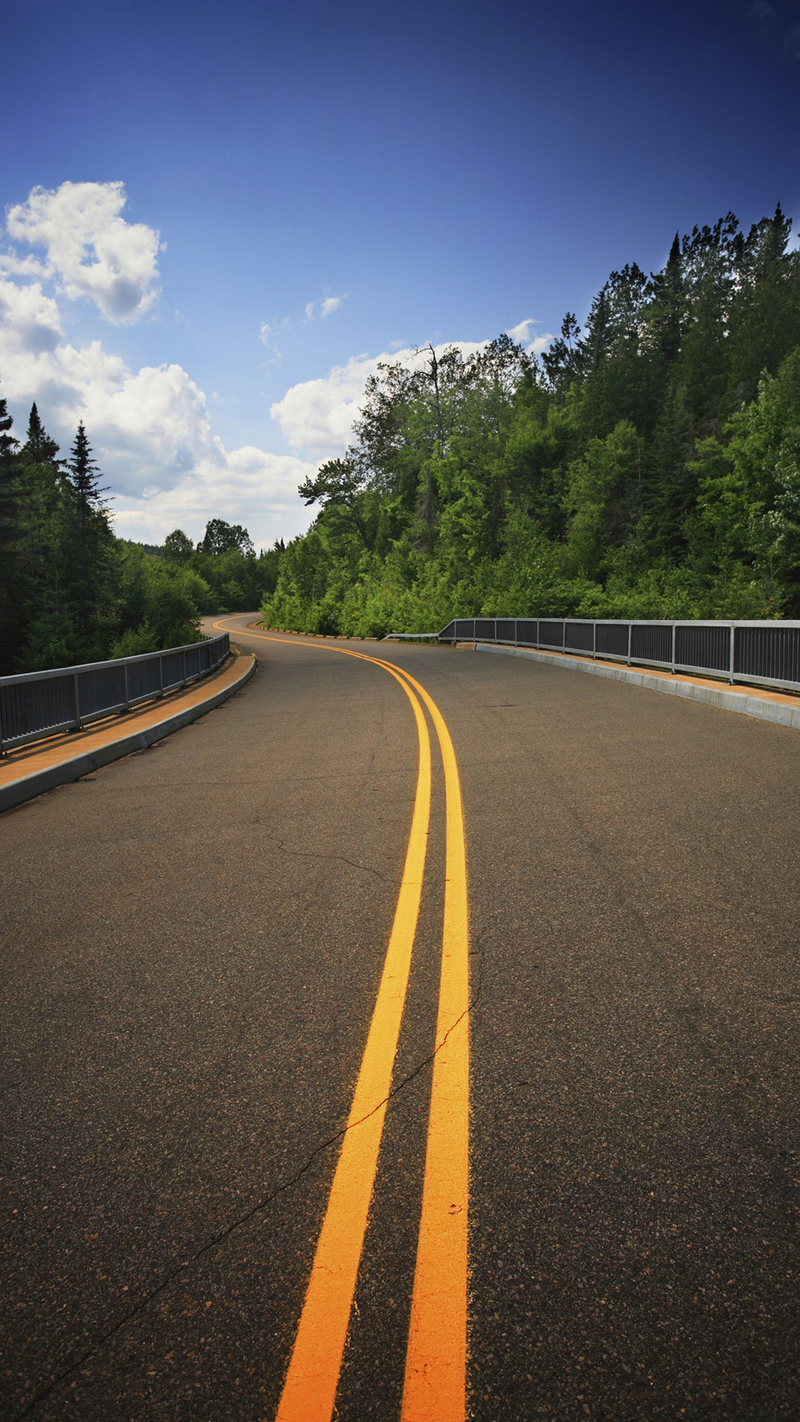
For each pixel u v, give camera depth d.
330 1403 1.59
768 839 5.11
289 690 19.20
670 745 8.52
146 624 50.75
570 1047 2.87
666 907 4.12
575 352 116.50
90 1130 2.54
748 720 9.91
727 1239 1.96
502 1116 2.49
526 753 8.59
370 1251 1.97
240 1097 2.67
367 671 23.03
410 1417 1.55
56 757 9.19
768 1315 1.75
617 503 71.62
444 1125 2.46
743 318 94.12
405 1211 2.10
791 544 42.34
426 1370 1.65
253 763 9.19
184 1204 2.18
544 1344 1.70
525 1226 2.03
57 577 49.19
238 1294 1.87
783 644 10.77
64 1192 2.25
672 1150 2.29
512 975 3.47
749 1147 2.29
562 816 5.97
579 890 4.43
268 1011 3.27
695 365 90.38
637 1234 1.99
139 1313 1.83
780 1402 1.56
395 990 3.39
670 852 4.98
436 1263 1.92
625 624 16.55
